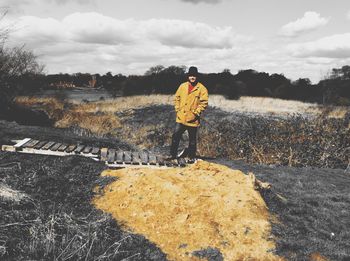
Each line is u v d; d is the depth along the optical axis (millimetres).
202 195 5273
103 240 4508
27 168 6301
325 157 9805
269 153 10031
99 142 10930
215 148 10766
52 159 6895
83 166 6660
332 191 6957
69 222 4715
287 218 5141
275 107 27438
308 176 8062
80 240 4383
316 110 25453
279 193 6336
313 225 5117
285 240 4570
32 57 19641
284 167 9031
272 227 4785
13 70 14969
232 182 5582
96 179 6207
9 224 4328
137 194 5496
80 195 5652
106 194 5719
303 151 10031
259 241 4523
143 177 5844
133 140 12992
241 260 4285
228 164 8820
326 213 5598
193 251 4422
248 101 31266
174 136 7926
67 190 5750
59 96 25328
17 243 4125
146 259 4316
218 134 11680
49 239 4148
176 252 4441
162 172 6066
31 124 13773
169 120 18609
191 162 7840
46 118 15031
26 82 19625
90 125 14703
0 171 5977
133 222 5031
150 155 7988
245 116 19578
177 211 5078
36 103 19438
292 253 4391
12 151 7156
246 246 4457
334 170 9062
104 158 7316
